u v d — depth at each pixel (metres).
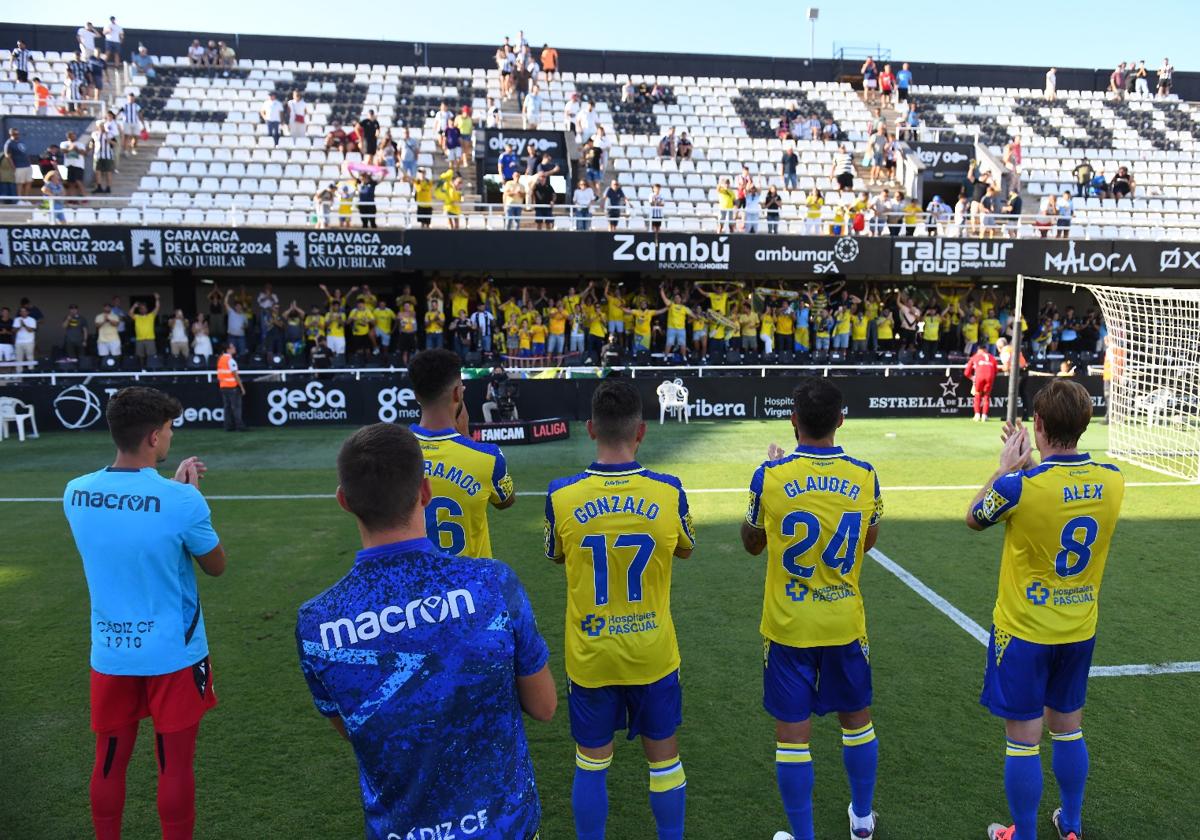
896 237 19.55
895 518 9.63
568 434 15.59
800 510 3.56
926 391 18.50
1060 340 22.05
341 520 9.52
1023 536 3.56
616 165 24.75
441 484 3.70
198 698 3.48
